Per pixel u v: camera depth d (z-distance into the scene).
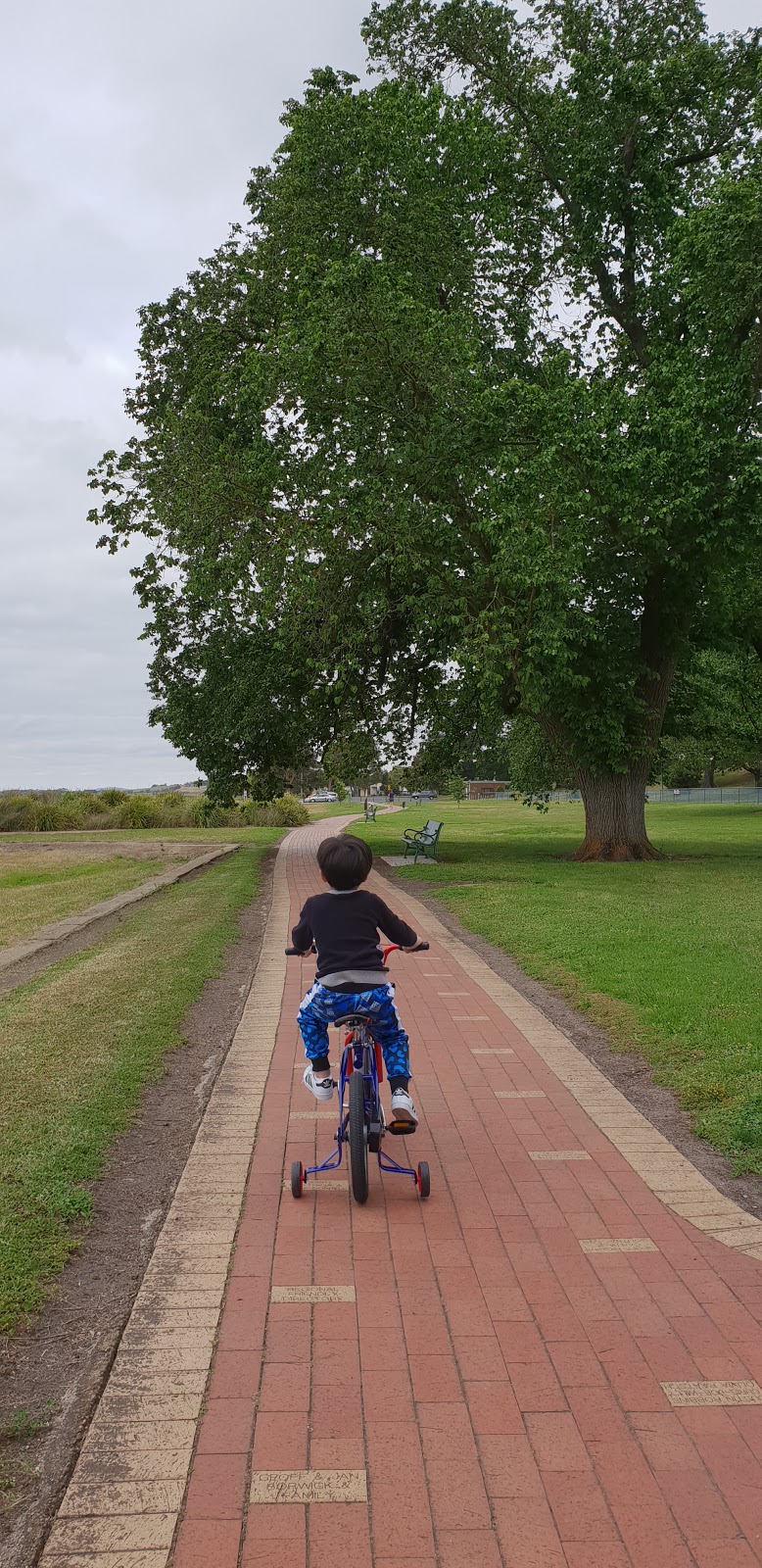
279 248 21.05
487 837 34.12
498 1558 2.56
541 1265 4.12
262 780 27.45
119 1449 2.96
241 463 20.00
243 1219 4.52
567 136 21.31
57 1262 4.07
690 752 62.41
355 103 19.59
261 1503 2.74
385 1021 4.87
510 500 18.20
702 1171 5.17
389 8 22.20
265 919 14.05
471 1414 3.14
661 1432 3.06
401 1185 4.94
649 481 17.95
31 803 40.78
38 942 12.08
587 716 21.14
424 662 24.34
